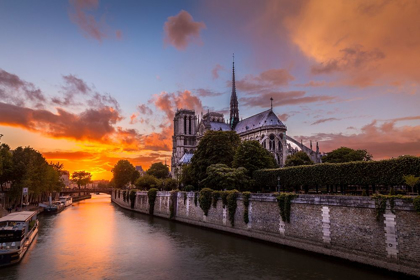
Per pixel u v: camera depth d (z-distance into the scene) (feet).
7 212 235.61
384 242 102.27
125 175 532.32
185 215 225.56
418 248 94.02
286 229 138.00
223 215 181.37
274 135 460.96
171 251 137.80
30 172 275.80
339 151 310.65
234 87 623.77
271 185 205.36
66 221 242.58
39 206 313.53
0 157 232.73
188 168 285.43
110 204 463.83
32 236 158.30
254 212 157.69
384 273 100.63
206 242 154.71
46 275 107.24
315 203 125.70
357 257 108.88
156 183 390.83
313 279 97.76
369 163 148.05
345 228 114.21
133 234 180.55
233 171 210.79
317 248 122.83
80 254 134.72
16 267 116.06
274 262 116.78
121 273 109.09
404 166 134.92
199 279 101.81
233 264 116.16
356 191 190.29
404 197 98.73
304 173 179.83
